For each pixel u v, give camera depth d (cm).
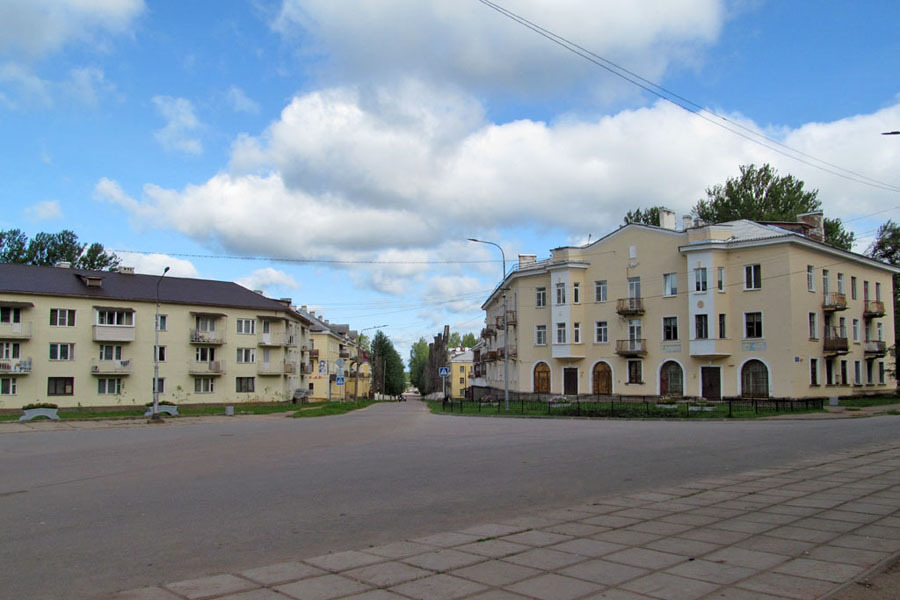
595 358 5088
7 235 6681
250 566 601
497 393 6756
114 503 931
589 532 716
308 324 7406
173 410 3888
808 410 3441
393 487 1058
